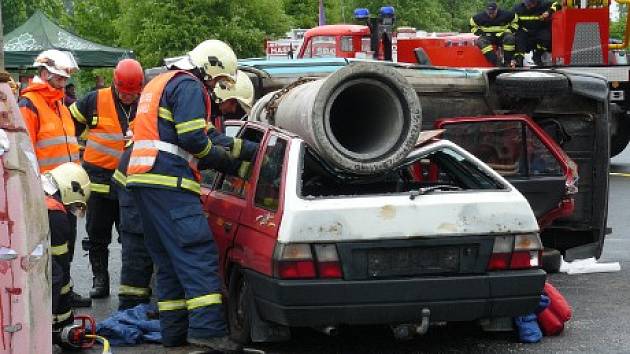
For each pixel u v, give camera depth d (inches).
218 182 295.9
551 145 358.0
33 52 866.8
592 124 379.9
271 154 266.2
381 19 650.8
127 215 315.6
